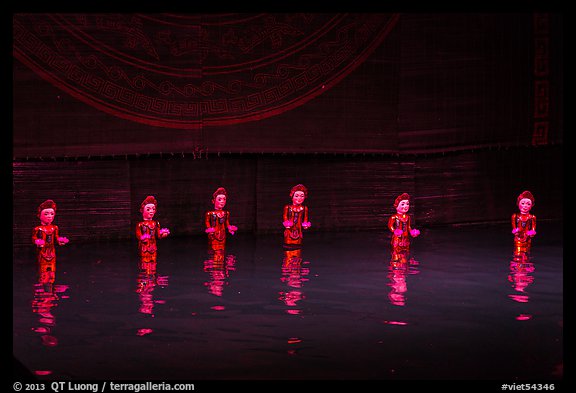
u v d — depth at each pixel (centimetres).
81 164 955
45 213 794
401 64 1045
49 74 910
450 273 744
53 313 581
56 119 918
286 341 511
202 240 979
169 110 957
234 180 1039
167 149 961
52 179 942
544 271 754
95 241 969
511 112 1088
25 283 692
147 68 945
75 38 915
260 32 982
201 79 965
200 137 972
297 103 1006
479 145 1082
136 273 742
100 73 928
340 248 907
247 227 1054
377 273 742
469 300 625
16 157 909
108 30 926
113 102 936
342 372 449
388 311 589
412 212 1100
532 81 1089
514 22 1073
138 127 948
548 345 502
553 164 1155
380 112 1042
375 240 978
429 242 955
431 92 1058
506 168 1138
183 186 1016
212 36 964
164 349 493
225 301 622
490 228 1093
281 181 1049
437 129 1065
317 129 1017
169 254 862
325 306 605
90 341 510
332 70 1016
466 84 1068
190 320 562
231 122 982
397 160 1088
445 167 1113
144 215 845
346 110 1027
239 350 491
